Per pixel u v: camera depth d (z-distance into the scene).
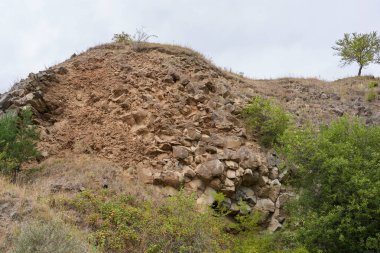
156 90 14.67
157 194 11.06
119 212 9.45
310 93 19.61
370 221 8.75
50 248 6.76
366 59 23.11
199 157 12.41
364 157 9.69
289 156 10.12
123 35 19.17
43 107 13.23
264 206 12.17
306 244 8.91
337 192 9.11
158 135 12.92
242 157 12.62
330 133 10.09
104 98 14.18
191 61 17.36
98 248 8.27
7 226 7.93
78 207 9.37
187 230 9.31
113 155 12.12
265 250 9.42
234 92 16.56
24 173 10.86
